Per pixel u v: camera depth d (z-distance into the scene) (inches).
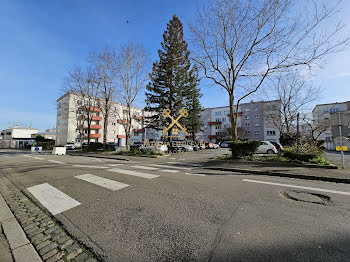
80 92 924.0
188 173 270.7
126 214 124.0
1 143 1962.4
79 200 154.5
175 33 924.6
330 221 108.1
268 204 137.4
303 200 146.2
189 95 984.9
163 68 927.0
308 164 300.2
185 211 126.5
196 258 76.7
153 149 657.6
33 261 78.5
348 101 1362.0
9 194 178.7
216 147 1322.6
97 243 91.1
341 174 235.5
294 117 709.3
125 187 190.4
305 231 96.5
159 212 125.9
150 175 253.6
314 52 356.5
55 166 361.1
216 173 271.4
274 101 776.3
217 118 1947.6
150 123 995.9
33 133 2347.4
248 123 1701.5
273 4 360.5
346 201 143.3
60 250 86.7
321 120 705.6
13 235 100.6
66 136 1531.7
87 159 533.3
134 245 88.0
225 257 76.5
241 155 412.2
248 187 187.3
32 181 231.0
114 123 1795.0
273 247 82.6
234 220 111.0
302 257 75.1
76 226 109.7
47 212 132.8
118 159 531.5
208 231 98.7
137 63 725.3
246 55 423.8
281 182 210.8
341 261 71.9
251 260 74.1
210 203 140.8
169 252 81.6
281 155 370.3
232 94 446.3
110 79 767.1
